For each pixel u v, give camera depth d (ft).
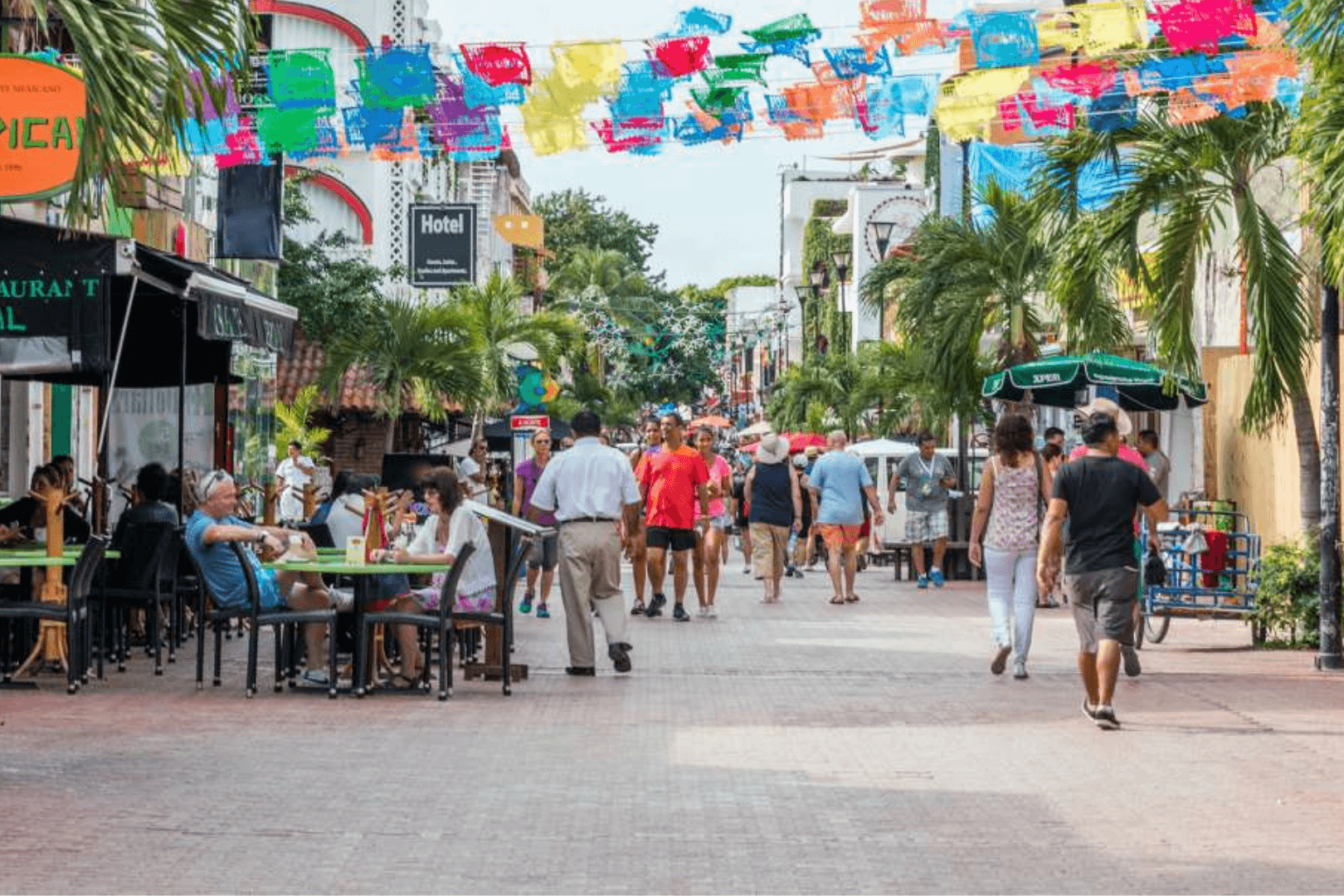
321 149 53.06
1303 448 66.23
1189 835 30.96
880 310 120.37
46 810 32.22
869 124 50.06
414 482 84.28
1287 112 66.23
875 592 96.22
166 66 42.11
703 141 50.24
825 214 314.55
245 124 53.01
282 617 49.49
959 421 110.83
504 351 161.07
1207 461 89.76
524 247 307.17
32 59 41.98
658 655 62.44
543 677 55.52
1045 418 127.13
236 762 37.88
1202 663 60.08
